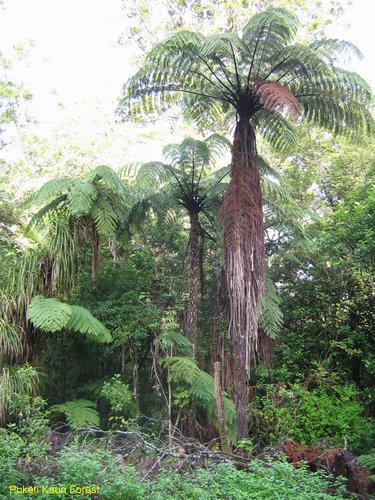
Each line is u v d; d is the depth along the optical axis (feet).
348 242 33.32
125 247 36.24
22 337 28.17
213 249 38.50
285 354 35.91
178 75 28.84
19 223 44.14
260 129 31.73
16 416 24.45
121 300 32.32
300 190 45.57
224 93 27.22
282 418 28.58
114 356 34.50
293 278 40.73
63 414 30.35
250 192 25.58
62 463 17.75
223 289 35.22
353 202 34.27
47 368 33.40
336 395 33.17
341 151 45.29
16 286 28.68
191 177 33.86
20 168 49.06
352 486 19.33
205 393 29.53
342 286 35.99
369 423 30.01
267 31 26.08
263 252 25.43
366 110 28.35
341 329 34.83
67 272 29.32
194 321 31.91
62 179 29.50
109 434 23.22
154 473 19.43
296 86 28.32
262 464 19.07
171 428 25.34
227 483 17.07
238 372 24.52
